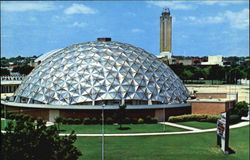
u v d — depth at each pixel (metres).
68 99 63.38
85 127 58.03
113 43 77.25
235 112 68.69
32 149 20.50
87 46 74.69
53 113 63.22
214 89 127.69
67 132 53.59
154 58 77.75
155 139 49.91
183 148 45.31
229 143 49.28
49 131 22.02
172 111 66.12
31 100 66.06
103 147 43.66
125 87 65.12
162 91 68.06
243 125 63.12
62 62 70.25
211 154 42.94
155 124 61.81
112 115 62.09
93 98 63.12
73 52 72.69
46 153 21.16
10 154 19.83
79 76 66.12
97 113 62.09
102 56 70.31
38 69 72.38
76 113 62.34
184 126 60.12
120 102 63.31
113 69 67.56
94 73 66.50
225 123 43.56
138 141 48.50
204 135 53.16
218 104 65.50
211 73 171.88
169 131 55.69
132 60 71.12
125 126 59.31
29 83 69.75
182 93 72.56
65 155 21.98
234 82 171.12
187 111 68.06
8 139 20.36
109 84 64.94
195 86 145.75
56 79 66.62
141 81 67.12
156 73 71.12
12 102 68.06
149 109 64.12
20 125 21.44
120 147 45.03
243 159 41.16
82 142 47.38
